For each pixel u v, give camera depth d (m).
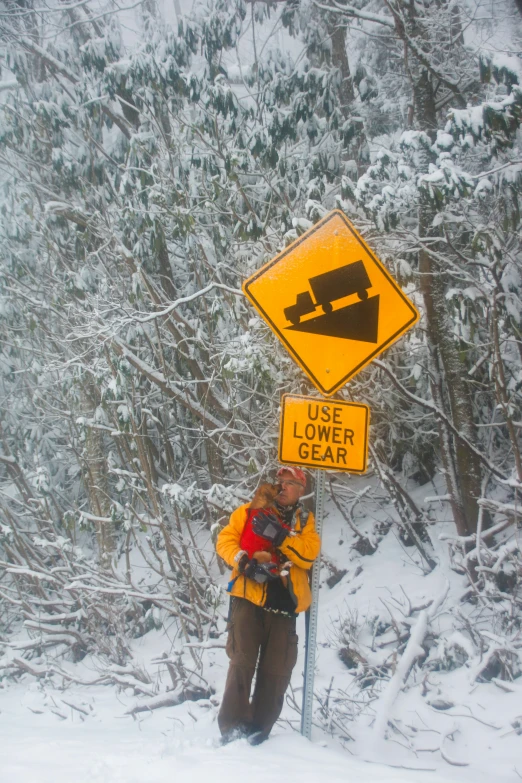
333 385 3.90
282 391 6.96
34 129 8.94
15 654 7.26
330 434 3.86
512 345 6.54
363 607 6.16
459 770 3.77
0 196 8.77
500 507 5.76
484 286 5.96
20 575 7.88
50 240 8.73
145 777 3.04
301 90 8.27
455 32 7.32
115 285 8.04
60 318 8.76
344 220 3.97
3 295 8.78
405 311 3.95
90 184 8.76
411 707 4.54
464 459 6.23
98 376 7.25
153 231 7.78
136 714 5.09
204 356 8.27
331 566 7.11
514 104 5.34
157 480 9.43
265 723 3.76
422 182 5.33
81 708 5.35
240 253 7.79
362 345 3.92
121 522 7.15
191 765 3.18
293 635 3.93
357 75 8.55
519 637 5.07
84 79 8.98
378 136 10.12
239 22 8.59
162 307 7.87
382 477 6.54
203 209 8.09
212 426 7.77
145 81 8.31
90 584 7.53
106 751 3.61
